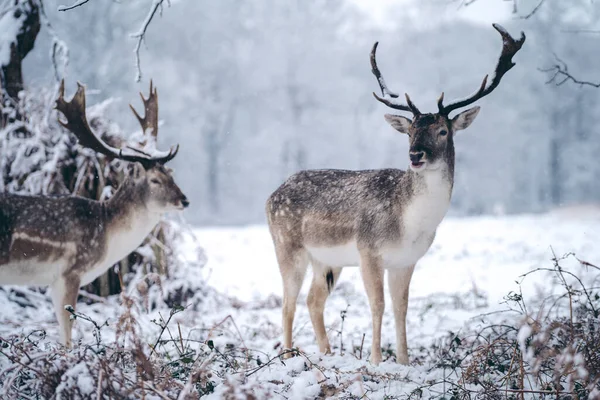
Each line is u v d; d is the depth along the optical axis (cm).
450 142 799
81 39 4428
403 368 737
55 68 1309
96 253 968
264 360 786
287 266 927
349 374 684
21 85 1330
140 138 1319
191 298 1295
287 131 5200
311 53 5331
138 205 1015
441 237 2462
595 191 5578
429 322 1054
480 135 5106
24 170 1278
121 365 658
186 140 5222
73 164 1308
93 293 1272
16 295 1202
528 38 5191
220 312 1246
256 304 1327
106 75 4428
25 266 925
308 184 923
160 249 1302
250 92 5388
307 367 715
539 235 2309
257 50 5475
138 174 1016
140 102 4481
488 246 2117
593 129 5472
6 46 1305
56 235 934
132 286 1265
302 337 1000
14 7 1325
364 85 5366
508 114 5172
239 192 5497
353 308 1247
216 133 5494
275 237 947
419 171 789
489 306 1150
